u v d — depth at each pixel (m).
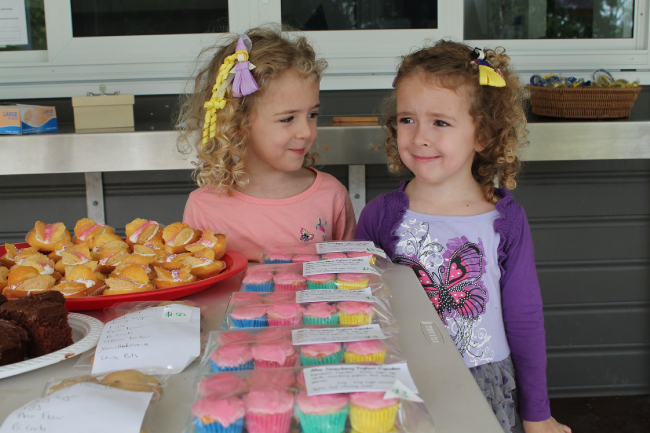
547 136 1.66
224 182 1.32
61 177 2.01
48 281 0.89
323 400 0.52
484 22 2.04
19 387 0.63
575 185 2.07
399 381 0.54
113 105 1.74
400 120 1.16
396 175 2.03
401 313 0.81
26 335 0.71
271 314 0.73
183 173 2.03
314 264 0.90
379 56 2.01
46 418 0.50
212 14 1.99
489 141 1.20
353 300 0.75
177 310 0.77
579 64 2.04
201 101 1.40
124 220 2.05
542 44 2.06
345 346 0.63
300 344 0.63
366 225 1.26
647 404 2.07
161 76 2.00
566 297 2.13
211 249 1.03
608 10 2.05
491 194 1.21
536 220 2.09
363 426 0.51
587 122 1.66
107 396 0.54
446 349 0.69
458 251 1.14
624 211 2.10
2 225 2.04
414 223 1.19
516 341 1.13
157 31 1.99
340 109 2.04
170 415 0.56
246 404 0.52
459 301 1.12
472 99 1.11
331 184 1.44
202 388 0.55
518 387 1.15
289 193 1.39
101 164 1.62
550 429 1.10
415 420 0.52
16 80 1.97
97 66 1.98
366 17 2.01
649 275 2.13
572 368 2.16
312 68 1.22
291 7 2.00
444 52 1.15
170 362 0.66
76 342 0.71
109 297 0.84
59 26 1.96
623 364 2.16
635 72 2.05
